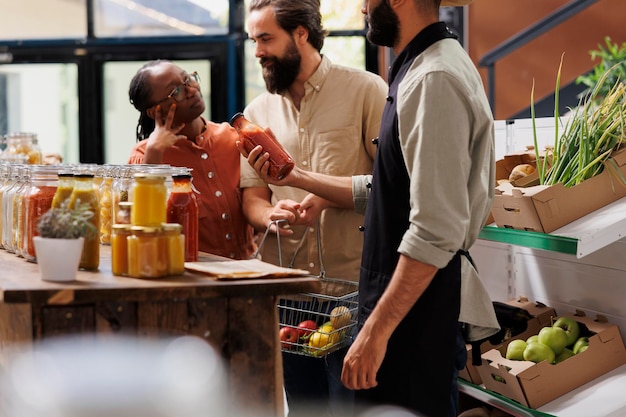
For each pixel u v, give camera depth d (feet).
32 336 5.72
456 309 7.27
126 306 5.88
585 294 9.47
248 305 6.11
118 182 8.30
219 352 6.07
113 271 6.41
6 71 21.84
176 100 9.59
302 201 9.46
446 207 6.79
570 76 21.94
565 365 8.68
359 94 9.68
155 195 6.33
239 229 10.21
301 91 9.84
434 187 6.78
